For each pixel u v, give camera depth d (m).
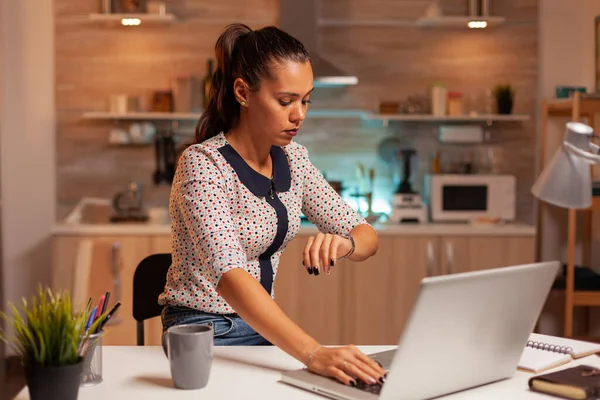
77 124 4.41
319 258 1.62
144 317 2.20
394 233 4.03
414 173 4.45
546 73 4.49
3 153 4.32
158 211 4.18
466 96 4.50
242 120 1.77
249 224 1.76
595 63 4.22
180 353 1.39
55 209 4.41
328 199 1.94
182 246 1.77
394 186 4.52
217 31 4.42
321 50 4.46
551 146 4.48
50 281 4.38
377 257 4.04
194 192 1.66
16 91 4.34
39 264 4.38
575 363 1.60
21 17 4.32
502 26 4.47
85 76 4.39
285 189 1.84
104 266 3.94
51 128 4.38
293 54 1.67
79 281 3.92
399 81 4.48
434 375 1.31
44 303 1.31
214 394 1.37
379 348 1.67
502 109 4.36
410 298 4.05
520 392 1.40
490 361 1.41
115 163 4.44
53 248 3.96
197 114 4.24
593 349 1.67
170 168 4.40
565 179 1.83
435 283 1.21
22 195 4.36
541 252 4.48
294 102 1.69
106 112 4.38
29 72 4.35
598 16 4.17
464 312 1.29
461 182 4.28
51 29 4.35
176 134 4.47
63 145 4.40
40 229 4.39
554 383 1.38
